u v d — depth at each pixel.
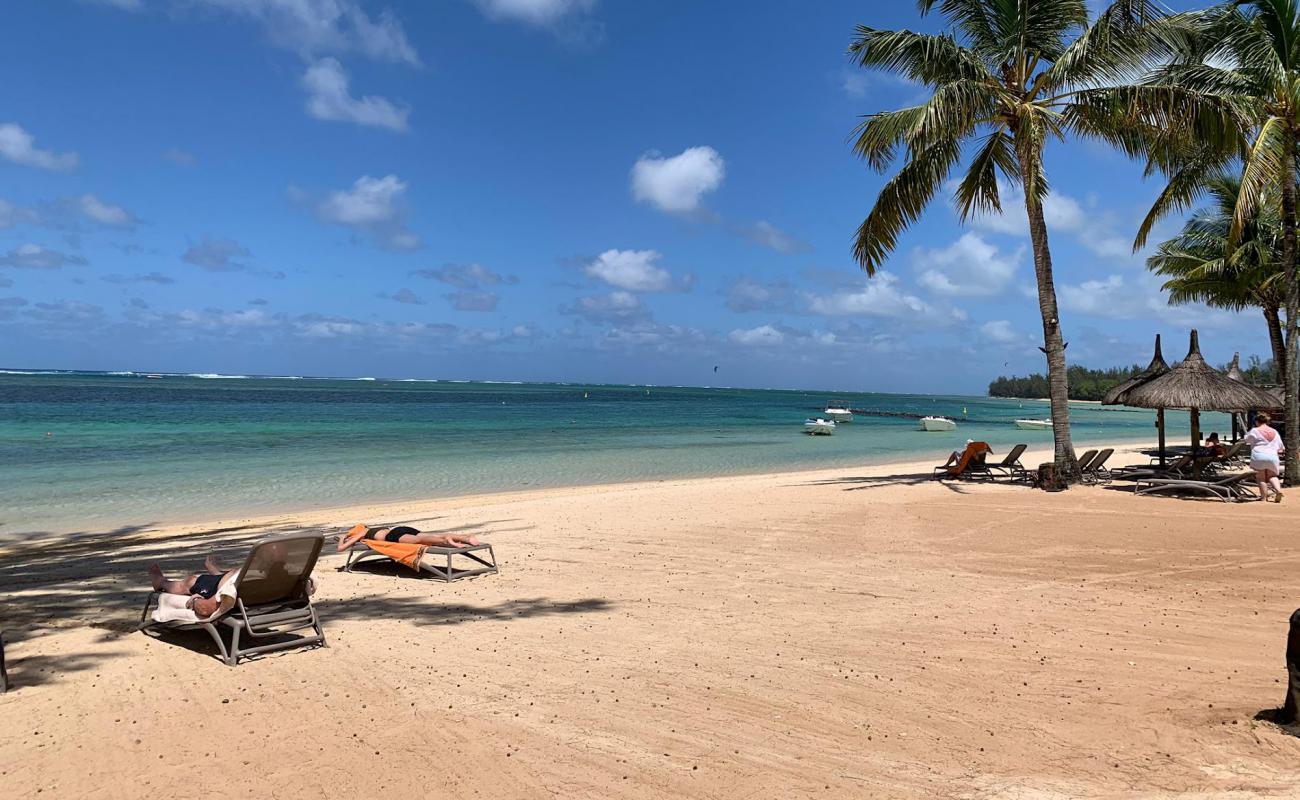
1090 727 3.97
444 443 29.33
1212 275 23.12
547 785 3.44
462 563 8.62
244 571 5.27
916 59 14.20
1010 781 3.39
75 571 8.66
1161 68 13.50
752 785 3.41
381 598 7.06
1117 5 12.58
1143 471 15.73
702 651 5.37
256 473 19.48
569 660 5.21
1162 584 7.22
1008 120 14.50
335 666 5.13
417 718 4.23
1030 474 16.42
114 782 3.51
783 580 7.57
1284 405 14.52
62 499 15.27
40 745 3.92
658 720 4.17
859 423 57.16
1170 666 4.93
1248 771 3.37
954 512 11.55
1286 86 13.00
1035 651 5.29
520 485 18.16
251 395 80.31
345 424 38.72
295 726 4.14
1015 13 13.80
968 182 16.61
